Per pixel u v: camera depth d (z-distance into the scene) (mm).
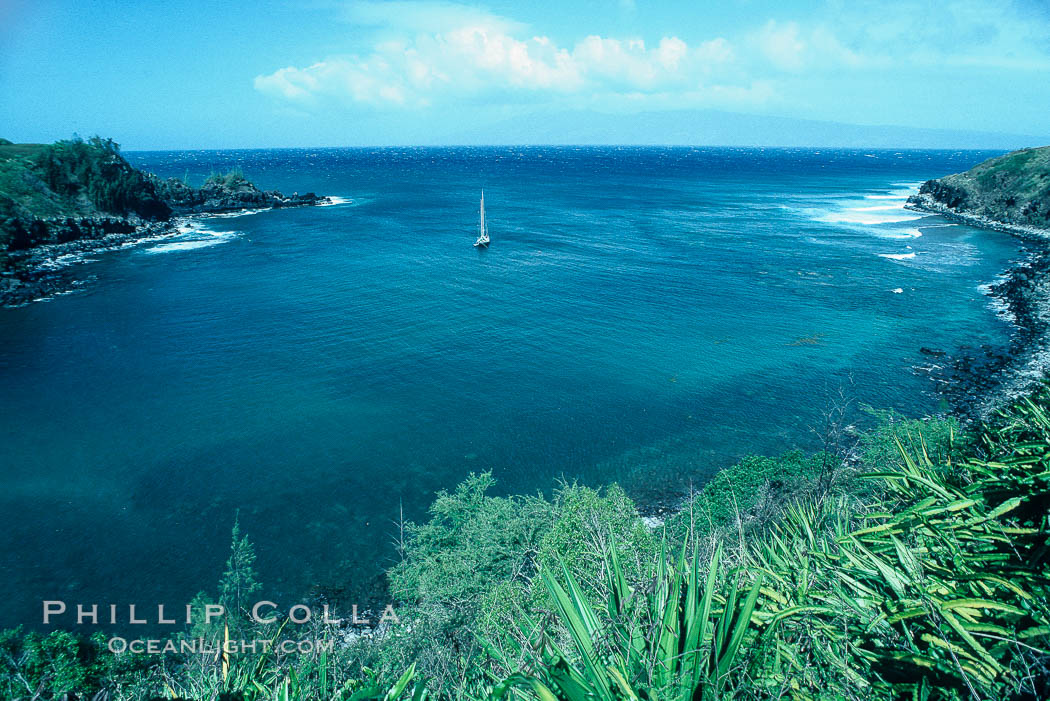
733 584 3648
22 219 61938
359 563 20516
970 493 3992
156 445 27391
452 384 33812
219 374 34812
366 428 29141
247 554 18562
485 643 4012
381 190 138625
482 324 43250
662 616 3258
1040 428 4398
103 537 21625
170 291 51344
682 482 24766
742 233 77812
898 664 3100
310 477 25297
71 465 25750
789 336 40281
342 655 9148
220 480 24969
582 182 164375
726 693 3014
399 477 25359
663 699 2857
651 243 71562
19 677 10133
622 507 15062
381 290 51812
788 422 29250
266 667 5824
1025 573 3203
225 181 105188
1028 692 2645
